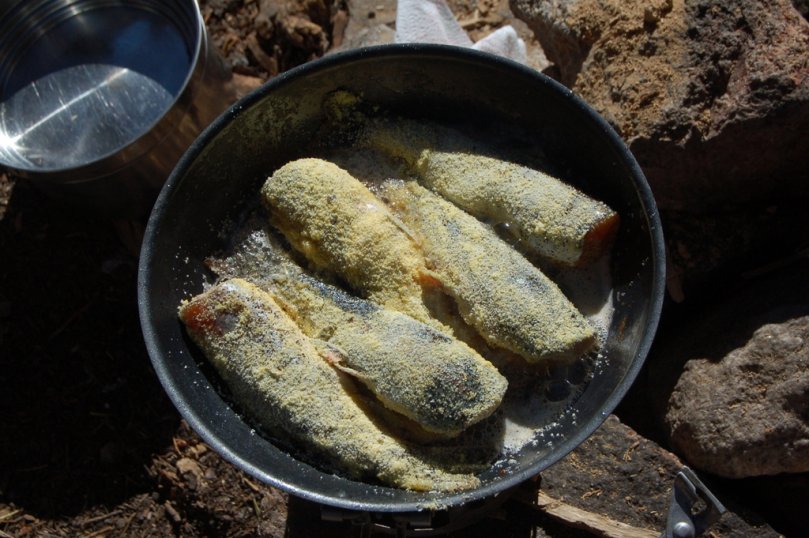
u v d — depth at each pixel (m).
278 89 0.46
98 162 0.54
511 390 0.44
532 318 0.43
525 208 0.45
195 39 0.58
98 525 0.55
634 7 0.49
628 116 0.48
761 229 0.51
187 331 0.45
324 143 0.49
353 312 0.44
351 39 0.63
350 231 0.45
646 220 0.43
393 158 0.49
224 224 0.48
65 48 0.62
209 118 0.58
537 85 0.45
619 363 0.43
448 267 0.45
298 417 0.42
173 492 0.55
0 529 0.55
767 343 0.47
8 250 0.60
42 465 0.56
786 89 0.45
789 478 0.49
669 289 0.52
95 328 0.58
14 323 0.58
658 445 0.50
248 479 0.54
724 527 0.47
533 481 0.49
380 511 0.39
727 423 0.47
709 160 0.48
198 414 0.42
